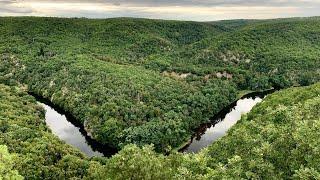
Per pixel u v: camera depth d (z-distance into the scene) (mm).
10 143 90562
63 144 99875
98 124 118938
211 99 147750
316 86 102625
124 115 122312
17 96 143125
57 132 122688
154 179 38344
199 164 34188
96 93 141250
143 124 115375
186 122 120688
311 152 25875
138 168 38500
